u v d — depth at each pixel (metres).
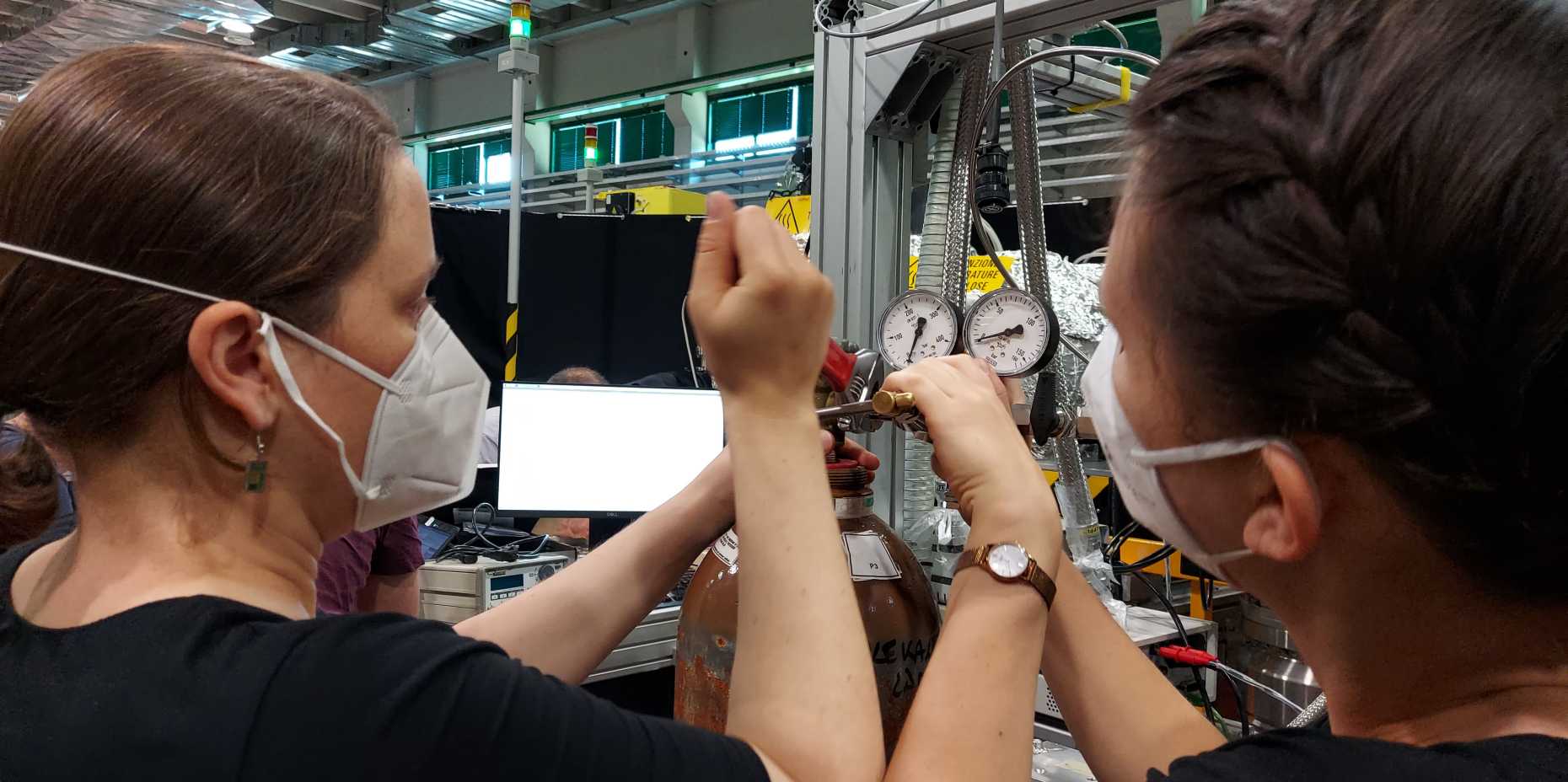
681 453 2.50
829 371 0.76
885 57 1.39
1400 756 0.40
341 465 0.58
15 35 3.78
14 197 0.50
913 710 0.56
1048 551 0.61
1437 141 0.36
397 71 7.94
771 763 0.51
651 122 7.18
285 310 0.53
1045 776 1.09
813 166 1.49
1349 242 0.37
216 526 0.55
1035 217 1.25
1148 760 0.68
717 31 6.64
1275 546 0.44
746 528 0.57
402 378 0.60
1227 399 0.43
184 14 3.60
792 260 0.59
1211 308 0.40
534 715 0.46
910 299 1.10
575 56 7.33
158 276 0.50
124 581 0.52
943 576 1.25
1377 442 0.38
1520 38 0.37
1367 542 0.42
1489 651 0.42
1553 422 0.35
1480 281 0.35
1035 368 1.00
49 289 0.49
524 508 2.42
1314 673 0.49
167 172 0.49
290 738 0.43
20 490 1.03
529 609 0.76
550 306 3.99
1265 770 0.42
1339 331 0.38
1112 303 0.49
